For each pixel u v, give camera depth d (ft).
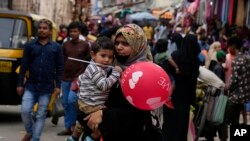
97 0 211.61
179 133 34.01
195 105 35.76
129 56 18.95
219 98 35.91
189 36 34.17
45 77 31.48
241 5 71.92
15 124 42.65
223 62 42.47
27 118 31.48
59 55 31.99
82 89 19.35
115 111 18.74
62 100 39.27
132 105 18.67
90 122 18.83
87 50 37.73
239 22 72.08
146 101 18.03
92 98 19.08
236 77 37.68
